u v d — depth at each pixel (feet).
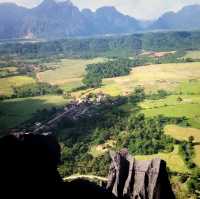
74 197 169.78
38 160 166.81
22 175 161.38
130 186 198.90
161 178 200.23
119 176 201.26
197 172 564.71
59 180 174.60
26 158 164.76
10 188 157.17
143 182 198.18
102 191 181.68
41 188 163.12
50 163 171.01
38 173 165.07
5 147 164.04
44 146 170.81
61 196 166.91
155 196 195.93
